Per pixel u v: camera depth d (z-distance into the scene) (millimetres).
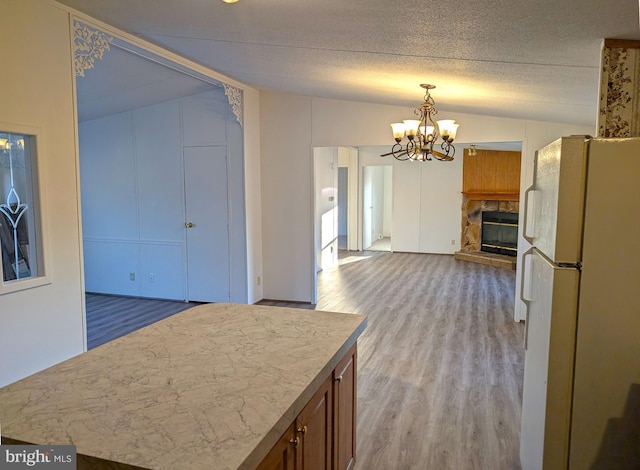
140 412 1323
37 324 2992
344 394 2037
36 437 1191
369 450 2662
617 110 2092
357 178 10617
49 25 2992
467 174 9742
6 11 2725
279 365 1664
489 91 3586
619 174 1643
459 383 3570
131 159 6098
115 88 4953
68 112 3168
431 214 10133
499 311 5645
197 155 5816
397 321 5215
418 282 7336
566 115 4430
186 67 4332
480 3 1729
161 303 6027
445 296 6414
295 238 6016
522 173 5230
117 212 6262
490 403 3240
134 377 1563
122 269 6348
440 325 5062
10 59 2756
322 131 5805
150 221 6121
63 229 3158
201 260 5961
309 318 2275
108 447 1146
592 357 1726
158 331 2066
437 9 1873
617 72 2070
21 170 2936
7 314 2803
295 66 3807
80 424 1258
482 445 2713
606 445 1753
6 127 2740
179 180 5930
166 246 6090
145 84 4949
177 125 5852
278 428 1276
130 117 6035
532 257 2250
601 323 1706
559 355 1759
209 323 2188
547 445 1813
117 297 6355
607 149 1645
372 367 3885
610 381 1721
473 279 7559
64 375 1584
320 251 8250
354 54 2994
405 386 3520
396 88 4164
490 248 9562
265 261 6156
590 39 2055
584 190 1683
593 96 3199
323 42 2814
